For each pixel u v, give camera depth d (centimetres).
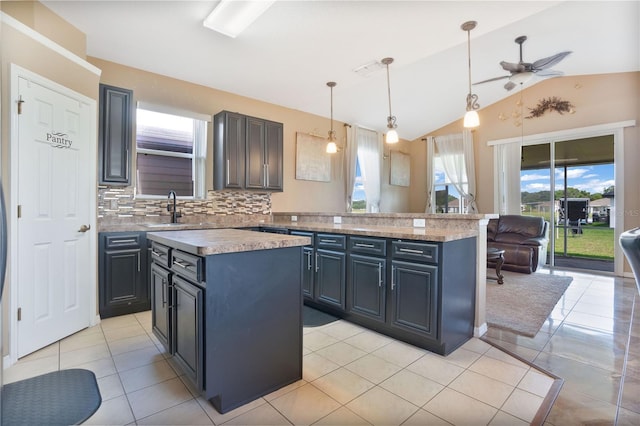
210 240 186
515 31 393
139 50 330
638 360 220
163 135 394
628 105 493
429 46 331
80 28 289
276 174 452
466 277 250
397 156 721
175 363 213
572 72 523
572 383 192
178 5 262
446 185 714
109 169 310
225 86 426
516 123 609
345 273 286
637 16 367
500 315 310
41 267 236
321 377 199
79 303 269
